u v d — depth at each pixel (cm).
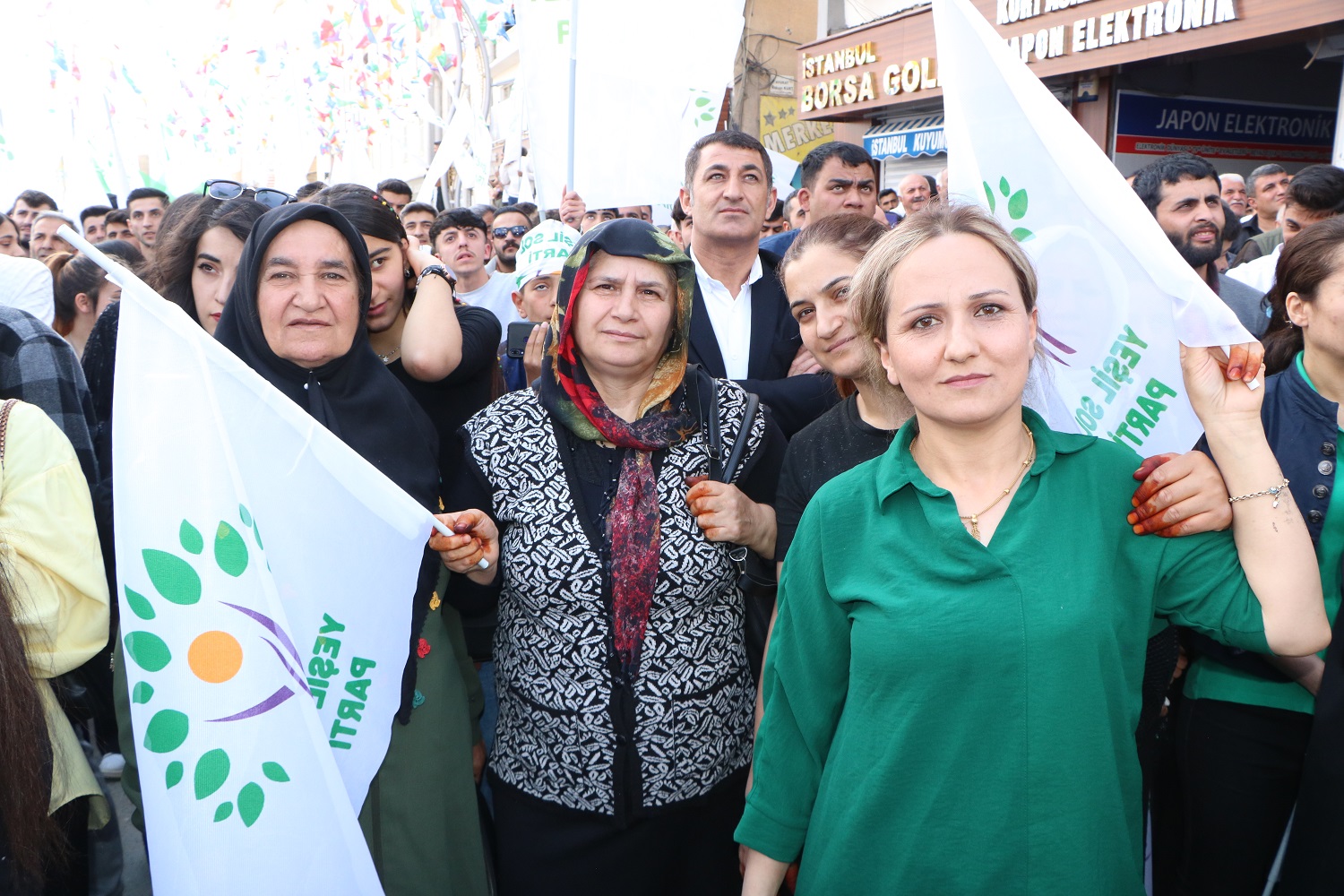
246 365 179
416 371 239
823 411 278
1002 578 140
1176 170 340
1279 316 223
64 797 177
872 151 1073
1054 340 177
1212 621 145
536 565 195
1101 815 138
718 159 320
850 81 1034
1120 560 145
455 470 255
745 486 215
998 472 149
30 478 169
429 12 859
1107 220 159
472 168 1055
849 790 150
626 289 195
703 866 207
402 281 255
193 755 161
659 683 196
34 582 166
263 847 162
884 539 150
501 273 684
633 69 426
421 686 201
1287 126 920
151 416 166
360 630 184
